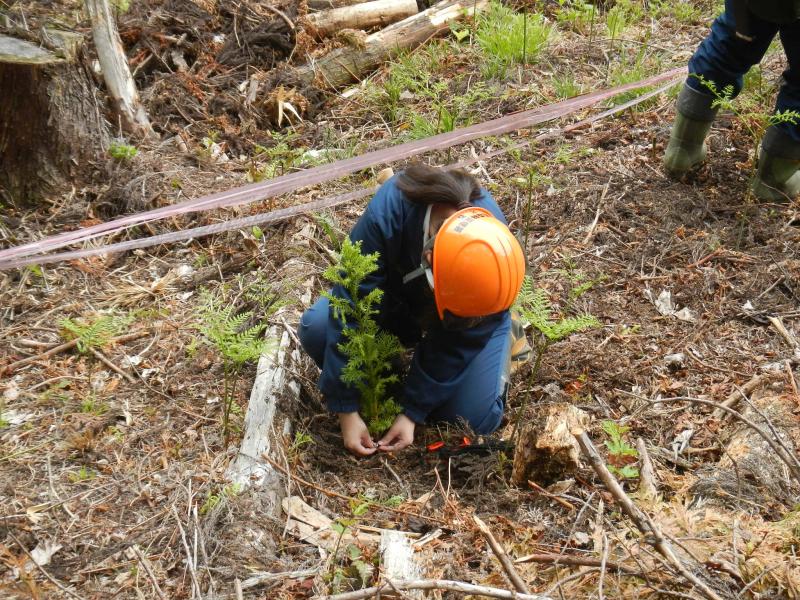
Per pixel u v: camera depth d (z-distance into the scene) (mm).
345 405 3520
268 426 3498
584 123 5602
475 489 3377
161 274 4703
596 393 3902
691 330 4227
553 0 7500
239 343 3428
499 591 2570
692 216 4957
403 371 3920
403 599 2633
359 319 3359
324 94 6492
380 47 6707
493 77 6371
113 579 2932
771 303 4355
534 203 5152
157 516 3172
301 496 3365
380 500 3377
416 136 5625
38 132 4980
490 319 3395
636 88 5609
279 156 5738
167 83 6199
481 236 3123
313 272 4559
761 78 5824
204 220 4984
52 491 3293
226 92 6336
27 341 4137
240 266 4715
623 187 5207
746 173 5219
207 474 3330
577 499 3199
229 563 2947
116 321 4137
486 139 5699
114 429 3621
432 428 3740
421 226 3287
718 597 2562
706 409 3756
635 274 4605
